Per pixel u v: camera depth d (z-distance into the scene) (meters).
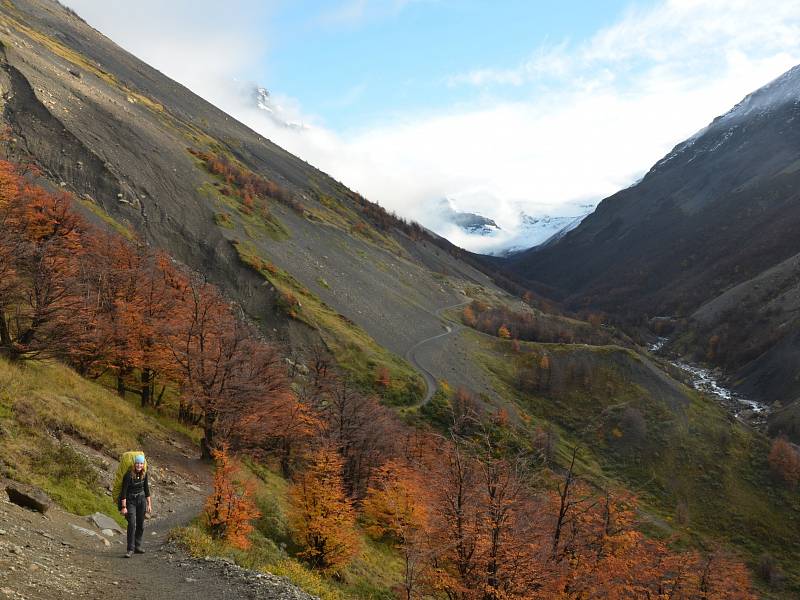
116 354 40.59
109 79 187.75
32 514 13.02
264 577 12.62
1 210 44.44
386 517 35.66
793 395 171.25
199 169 155.50
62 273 34.19
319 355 93.38
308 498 26.69
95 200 100.31
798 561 88.38
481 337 159.38
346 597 20.42
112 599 9.15
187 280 63.25
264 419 39.69
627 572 28.25
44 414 21.11
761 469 108.62
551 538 22.80
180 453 32.81
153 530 17.16
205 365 36.75
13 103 105.69
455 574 20.72
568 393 130.62
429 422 94.44
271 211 167.62
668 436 116.06
